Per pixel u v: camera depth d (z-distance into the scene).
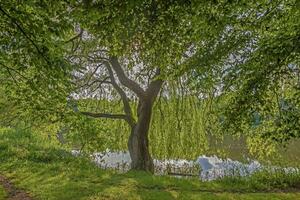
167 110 19.03
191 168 18.03
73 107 14.74
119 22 6.89
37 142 21.84
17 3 7.12
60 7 6.92
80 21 6.93
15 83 10.71
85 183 12.45
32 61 8.30
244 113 9.81
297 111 9.82
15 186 12.15
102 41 8.03
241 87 9.95
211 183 13.04
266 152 16.81
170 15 6.96
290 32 8.55
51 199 10.59
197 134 18.70
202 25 7.57
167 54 9.51
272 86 9.58
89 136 18.00
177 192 11.62
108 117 19.28
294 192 12.05
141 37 8.02
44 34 7.57
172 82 18.05
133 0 6.11
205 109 17.66
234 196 11.25
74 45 15.62
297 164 15.65
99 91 19.41
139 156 18.56
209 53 10.76
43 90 10.23
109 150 20.17
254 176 13.87
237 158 18.86
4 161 16.27
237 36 10.76
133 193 11.31
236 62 11.77
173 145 19.00
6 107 16.14
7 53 8.63
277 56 8.58
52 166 15.28
